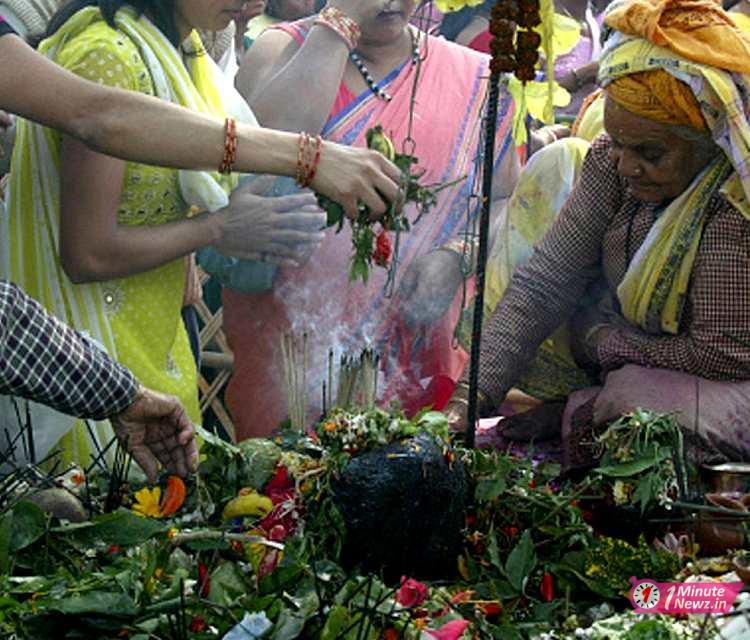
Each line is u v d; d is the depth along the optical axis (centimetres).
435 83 402
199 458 280
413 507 239
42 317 247
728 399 308
